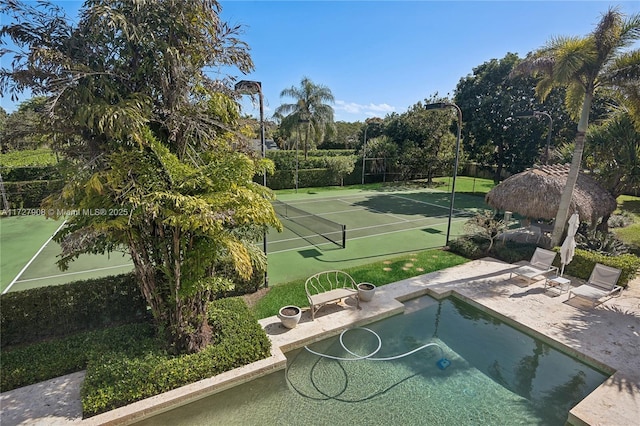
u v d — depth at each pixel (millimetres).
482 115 25688
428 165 32812
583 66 10039
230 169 5453
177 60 4770
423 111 32156
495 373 6129
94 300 6773
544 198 11805
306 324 7270
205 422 4969
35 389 5262
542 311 7953
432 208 21422
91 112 4266
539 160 22828
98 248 5422
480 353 6715
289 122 34781
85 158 4918
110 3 4535
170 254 5531
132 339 5965
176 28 4828
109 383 4988
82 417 4754
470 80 26953
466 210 20766
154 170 4824
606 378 5977
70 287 6613
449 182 34125
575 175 10625
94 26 4305
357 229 15898
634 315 7758
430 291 9062
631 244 13039
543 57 11172
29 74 4395
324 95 34656
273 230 15398
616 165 13883
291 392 5578
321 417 5090
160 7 4695
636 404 5109
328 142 51719
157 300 5867
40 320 6449
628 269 8914
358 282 9477
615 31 9484
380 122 41188
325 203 23031
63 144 5098
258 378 5844
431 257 11648
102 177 4520
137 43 4625
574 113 12695
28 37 4566
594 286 8734
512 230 14328
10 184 18766
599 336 6914
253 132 6789
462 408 5305
